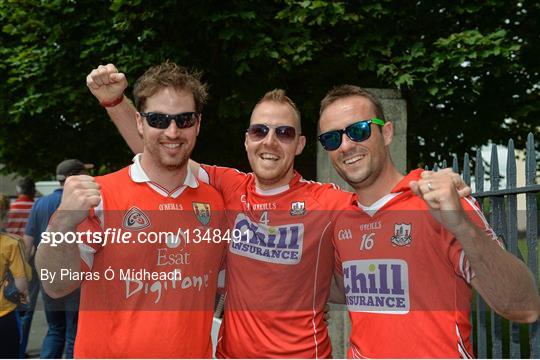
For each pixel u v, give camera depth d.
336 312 4.48
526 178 2.80
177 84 2.21
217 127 7.35
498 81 6.77
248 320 2.40
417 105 5.81
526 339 5.74
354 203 2.40
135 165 2.32
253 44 5.85
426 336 2.09
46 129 8.05
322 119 2.40
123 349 2.11
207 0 5.89
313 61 6.74
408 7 6.10
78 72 6.83
